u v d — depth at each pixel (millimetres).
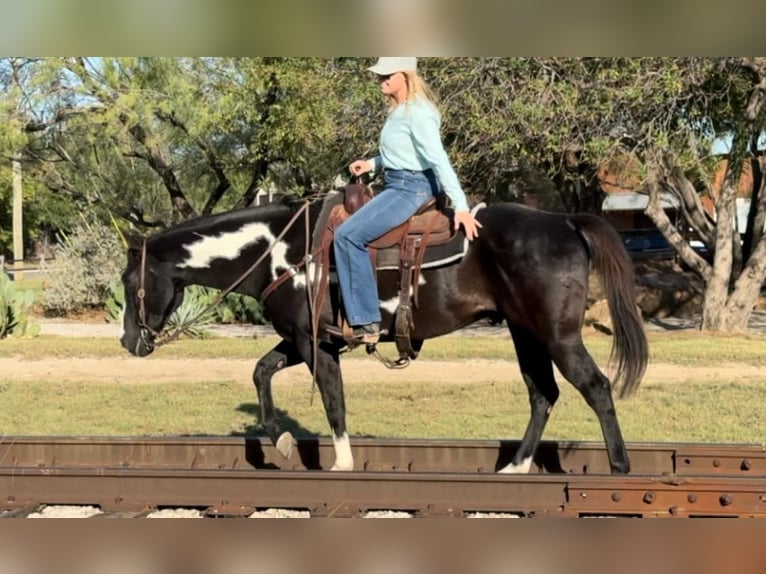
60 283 18312
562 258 4949
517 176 19656
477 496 4766
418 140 4848
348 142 14922
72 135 17922
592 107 13156
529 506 4734
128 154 18328
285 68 14156
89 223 19656
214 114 16438
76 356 12320
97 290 18344
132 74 16500
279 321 5391
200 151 19219
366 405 8656
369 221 4934
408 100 4945
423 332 5180
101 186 19469
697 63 12758
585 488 4680
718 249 15734
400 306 5059
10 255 33875
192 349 12812
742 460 5570
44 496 4926
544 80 12992
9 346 13164
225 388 9656
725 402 8742
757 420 7902
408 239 5004
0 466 5125
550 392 5520
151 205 20406
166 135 17812
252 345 13250
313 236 5215
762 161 18500
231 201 20641
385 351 12438
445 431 7445
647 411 8289
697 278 18812
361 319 4992
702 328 15875
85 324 16766
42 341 13859
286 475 4816
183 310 14047
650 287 18094
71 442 5820
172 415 8148
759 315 18375
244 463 5871
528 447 5480
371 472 4809
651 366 11258
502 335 15234
